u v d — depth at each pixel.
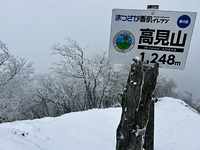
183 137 6.13
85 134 5.74
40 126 5.98
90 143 5.29
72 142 5.18
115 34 2.55
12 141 3.10
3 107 14.58
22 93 16.67
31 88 17.48
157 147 5.43
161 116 7.80
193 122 7.36
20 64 16.42
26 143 3.59
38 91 17.62
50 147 4.46
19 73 16.50
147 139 3.30
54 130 5.79
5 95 14.94
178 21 2.36
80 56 17.06
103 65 17.66
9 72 15.98
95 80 17.27
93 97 18.05
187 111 8.66
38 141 4.47
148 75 2.34
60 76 17.34
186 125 7.05
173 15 2.35
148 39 2.48
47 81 17.56
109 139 5.59
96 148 5.07
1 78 15.35
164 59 2.51
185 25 2.36
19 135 4.21
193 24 2.34
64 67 17.36
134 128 2.33
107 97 19.02
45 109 19.95
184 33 2.38
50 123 6.31
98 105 18.72
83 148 4.95
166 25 2.40
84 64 17.16
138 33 2.49
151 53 2.51
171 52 2.47
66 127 6.06
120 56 2.60
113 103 19.61
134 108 2.30
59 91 17.47
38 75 17.98
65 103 18.09
